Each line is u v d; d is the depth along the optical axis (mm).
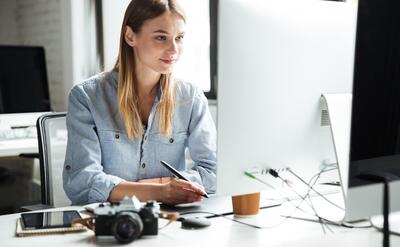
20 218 1215
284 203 1387
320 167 1256
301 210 1313
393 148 966
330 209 1314
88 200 1426
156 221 1057
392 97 958
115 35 3646
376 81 940
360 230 1119
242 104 1102
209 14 2883
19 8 4527
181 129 1694
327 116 1230
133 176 1655
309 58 1180
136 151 1643
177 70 3162
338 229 1144
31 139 3049
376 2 930
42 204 1754
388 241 958
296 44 1153
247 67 1092
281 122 1162
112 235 1031
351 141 933
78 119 1576
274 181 1185
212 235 1086
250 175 1145
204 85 2949
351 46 1240
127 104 1612
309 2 1169
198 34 3041
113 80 1665
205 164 1628
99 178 1412
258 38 1095
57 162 1839
